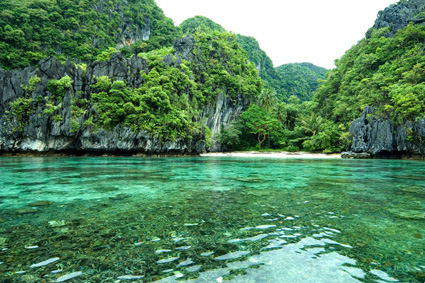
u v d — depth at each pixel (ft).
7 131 119.14
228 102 226.79
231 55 259.80
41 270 10.60
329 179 42.98
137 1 362.12
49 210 20.98
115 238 14.52
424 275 10.37
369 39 254.06
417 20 223.30
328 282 9.68
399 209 21.76
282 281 9.71
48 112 121.60
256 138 230.27
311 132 199.11
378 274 10.45
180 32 381.40
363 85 193.47
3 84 123.13
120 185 34.96
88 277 10.06
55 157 118.62
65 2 271.90
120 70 143.23
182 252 12.59
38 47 220.84
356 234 15.47
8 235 14.90
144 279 9.87
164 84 156.87
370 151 139.95
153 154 141.79
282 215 19.70
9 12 217.15
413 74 151.43
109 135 129.70
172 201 24.62
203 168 65.82
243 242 14.01
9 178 41.75
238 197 26.78
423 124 123.95
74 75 132.05
